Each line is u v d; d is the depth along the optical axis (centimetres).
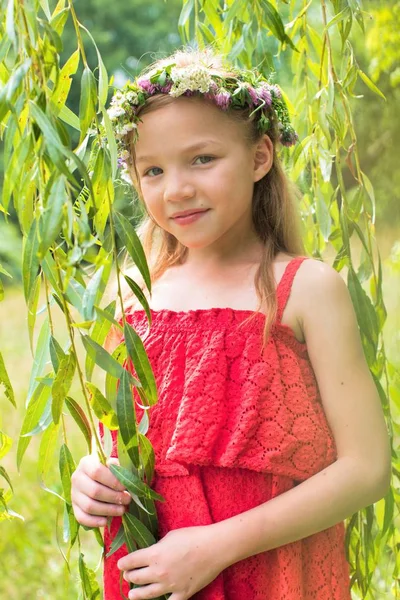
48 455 131
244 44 180
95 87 116
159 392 136
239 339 133
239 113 135
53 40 103
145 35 1121
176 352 136
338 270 173
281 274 137
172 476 132
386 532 179
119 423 114
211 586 129
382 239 533
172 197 131
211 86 130
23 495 318
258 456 129
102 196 117
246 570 132
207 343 133
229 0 186
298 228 153
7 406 425
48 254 113
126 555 133
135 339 115
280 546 130
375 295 178
